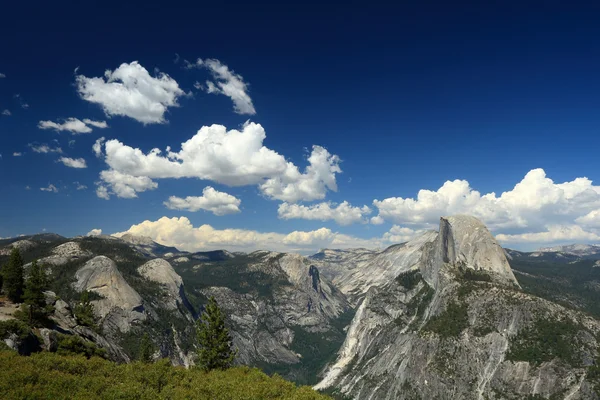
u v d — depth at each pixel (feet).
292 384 115.24
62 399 80.28
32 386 83.76
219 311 201.46
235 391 101.04
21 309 206.39
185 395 95.25
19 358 103.40
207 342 196.44
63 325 237.04
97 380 95.30
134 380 102.58
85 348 195.00
